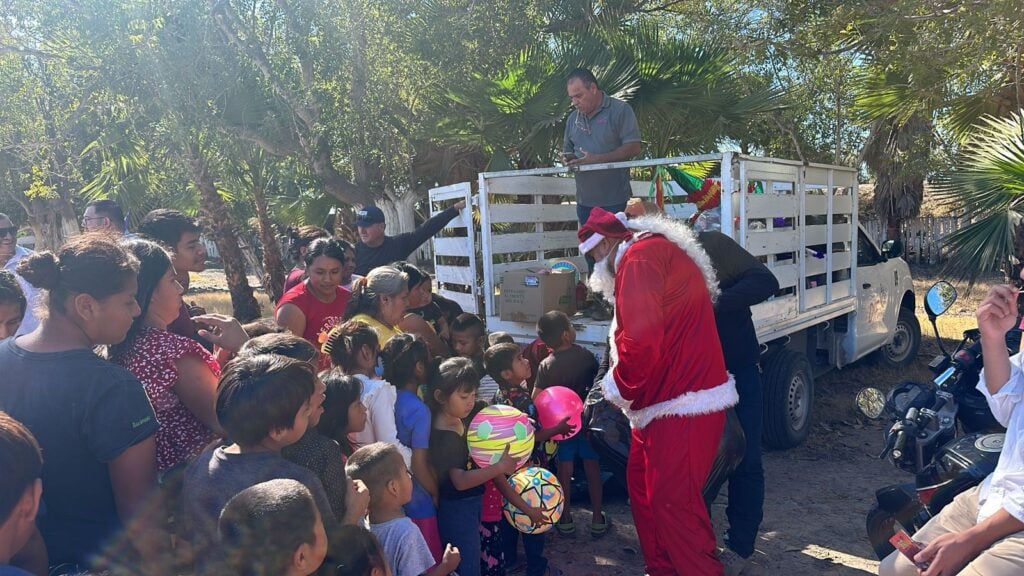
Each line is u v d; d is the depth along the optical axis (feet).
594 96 19.52
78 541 7.34
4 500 5.66
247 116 40.06
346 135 39.50
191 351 8.69
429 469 11.26
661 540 11.25
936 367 14.10
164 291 8.87
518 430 11.59
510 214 21.07
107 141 44.55
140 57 35.27
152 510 7.40
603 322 17.48
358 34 37.93
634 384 10.84
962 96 33.91
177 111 37.06
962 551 7.89
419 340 11.62
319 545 6.57
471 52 36.70
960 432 16.24
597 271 12.08
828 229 21.47
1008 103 33.17
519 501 11.67
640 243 11.07
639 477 11.65
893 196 61.77
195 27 36.17
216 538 6.95
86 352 7.34
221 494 7.27
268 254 53.06
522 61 34.40
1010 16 28.63
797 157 44.88
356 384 10.07
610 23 39.91
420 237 20.42
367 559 7.73
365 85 38.65
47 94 50.98
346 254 16.79
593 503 14.75
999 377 8.51
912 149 42.78
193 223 12.05
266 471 7.32
